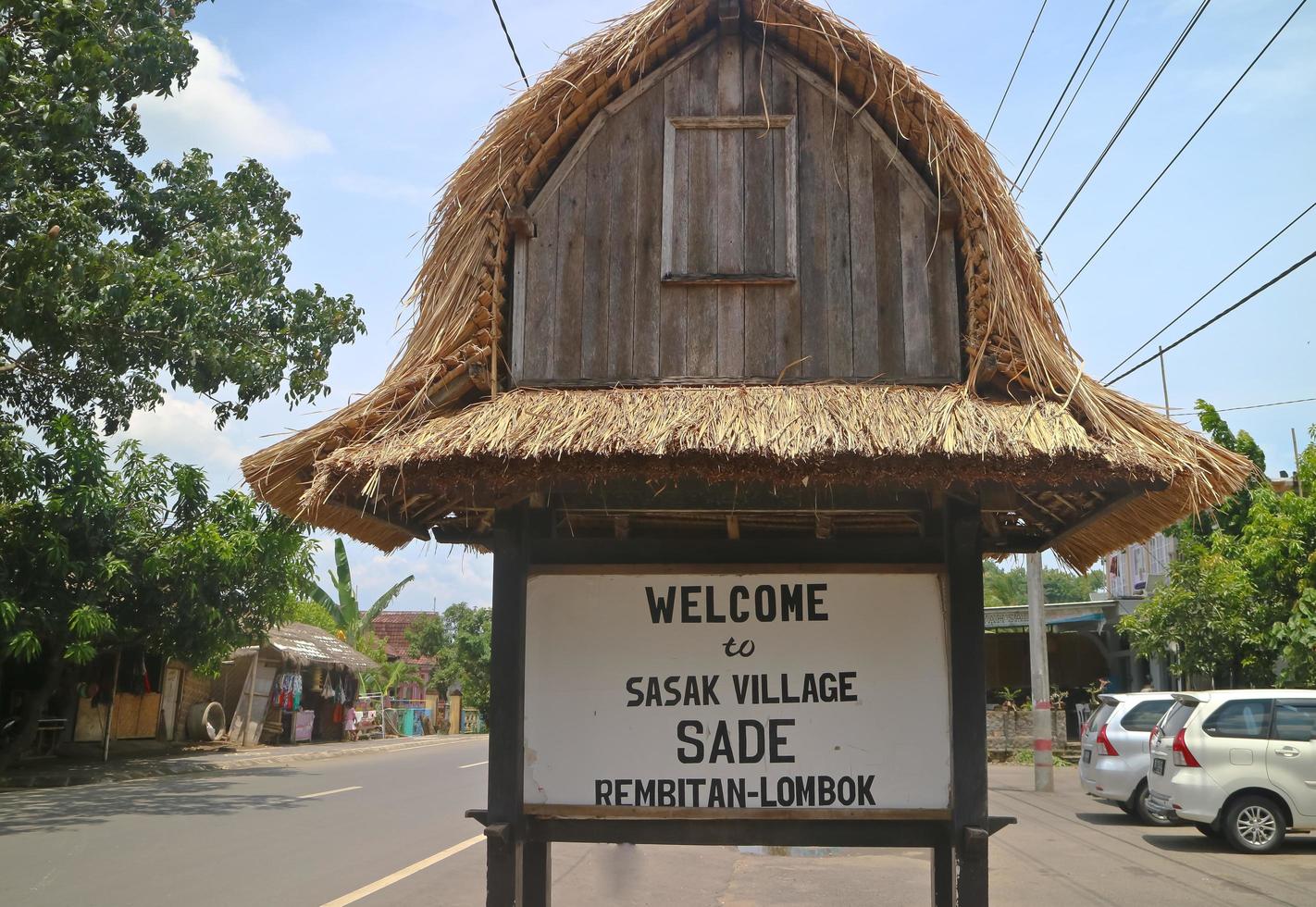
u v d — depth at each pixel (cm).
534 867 465
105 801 1270
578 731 423
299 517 427
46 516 1446
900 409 397
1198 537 1658
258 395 1477
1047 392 412
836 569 428
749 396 412
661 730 421
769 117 474
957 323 447
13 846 920
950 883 441
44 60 1225
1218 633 1522
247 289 1485
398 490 389
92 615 1466
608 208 472
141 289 1305
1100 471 364
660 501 437
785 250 461
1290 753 1009
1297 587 1311
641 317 461
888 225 461
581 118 479
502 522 433
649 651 427
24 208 1151
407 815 1162
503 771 417
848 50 462
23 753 1684
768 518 494
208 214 1530
